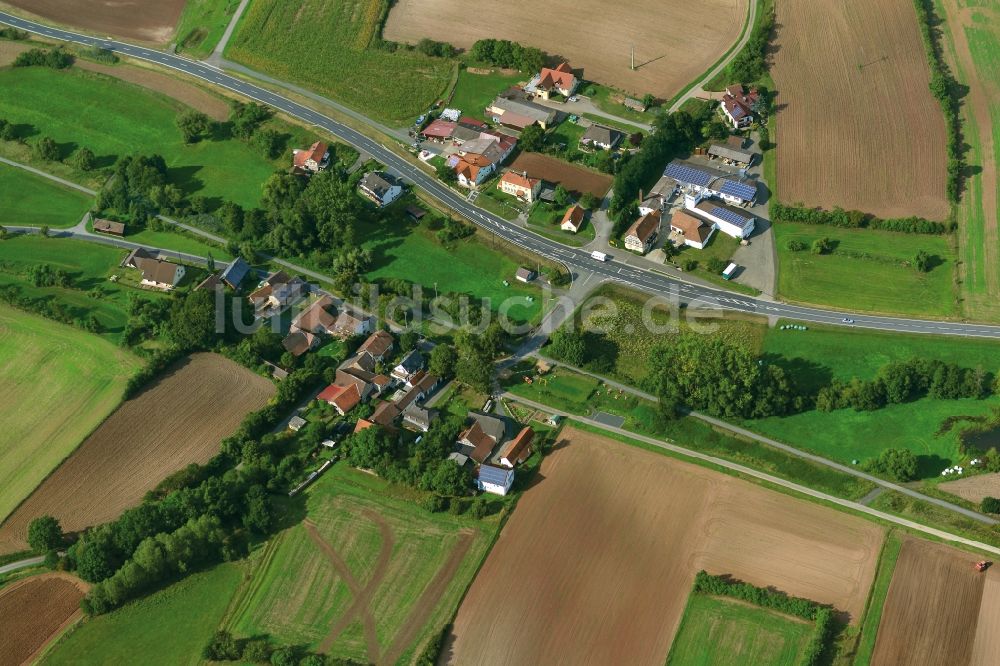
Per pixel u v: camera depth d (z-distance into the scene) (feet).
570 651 528.22
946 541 572.10
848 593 548.31
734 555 571.69
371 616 548.31
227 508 594.65
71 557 570.87
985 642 523.29
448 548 581.53
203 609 555.69
